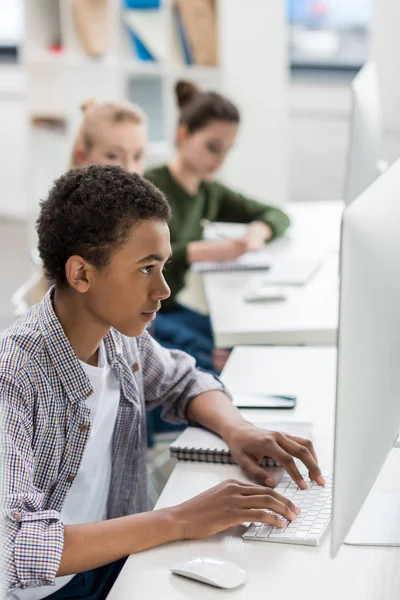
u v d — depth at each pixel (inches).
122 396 64.2
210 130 116.3
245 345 90.9
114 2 178.4
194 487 60.7
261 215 126.1
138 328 55.9
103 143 107.0
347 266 42.7
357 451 45.8
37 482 56.9
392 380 49.7
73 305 56.5
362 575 49.4
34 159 183.8
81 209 53.5
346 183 98.8
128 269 54.0
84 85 183.8
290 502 55.4
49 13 181.2
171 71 179.5
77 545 51.4
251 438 62.9
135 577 49.9
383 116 180.9
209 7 176.2
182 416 70.4
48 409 56.0
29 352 55.6
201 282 130.6
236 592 48.1
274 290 101.0
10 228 238.5
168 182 119.9
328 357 83.7
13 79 234.8
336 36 230.1
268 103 188.7
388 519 54.4
